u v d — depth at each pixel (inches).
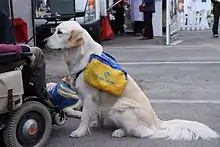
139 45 532.7
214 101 249.9
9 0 269.3
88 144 177.0
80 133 185.5
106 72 175.9
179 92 275.3
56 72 347.6
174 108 235.1
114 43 561.3
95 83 174.7
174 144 174.2
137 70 356.5
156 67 369.7
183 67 366.6
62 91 195.6
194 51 465.1
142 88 288.5
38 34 398.3
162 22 669.9
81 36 174.1
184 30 765.3
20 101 153.3
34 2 370.6
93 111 183.3
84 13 468.1
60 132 193.5
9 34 179.9
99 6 510.6
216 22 604.7
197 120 210.5
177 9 631.8
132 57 430.6
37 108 163.6
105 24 585.0
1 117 150.3
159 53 456.1
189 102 248.4
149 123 180.5
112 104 179.3
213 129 195.2
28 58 157.9
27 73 161.3
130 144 175.0
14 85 148.9
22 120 158.1
